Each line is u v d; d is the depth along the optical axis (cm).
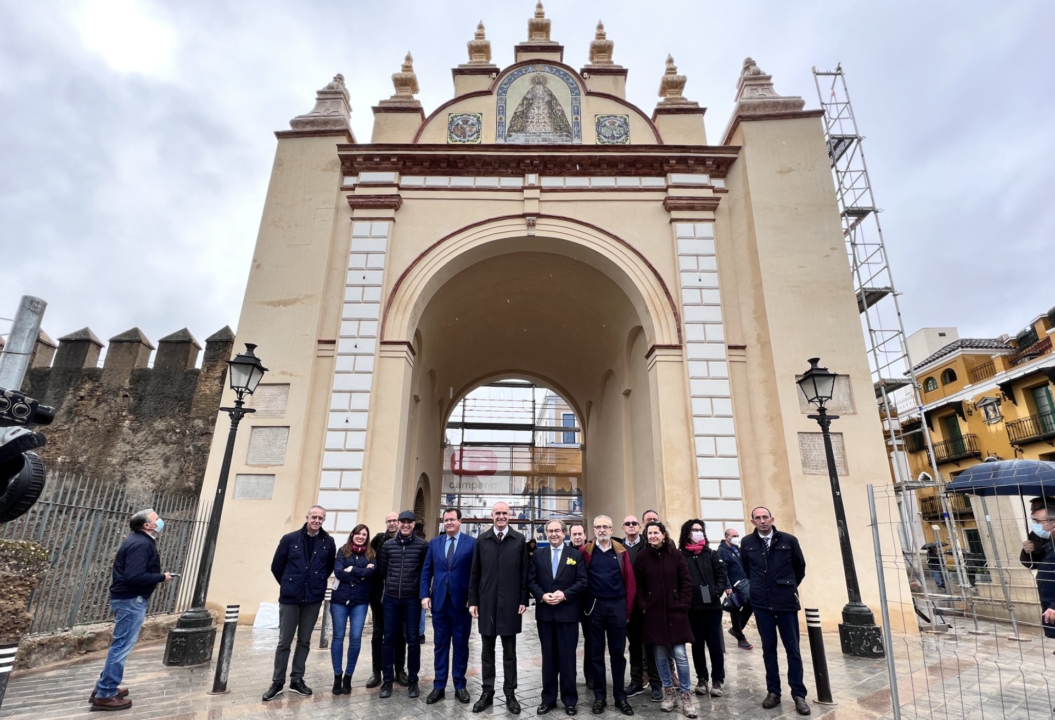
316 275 1260
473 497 2434
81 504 821
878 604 1009
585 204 1352
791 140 1329
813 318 1193
